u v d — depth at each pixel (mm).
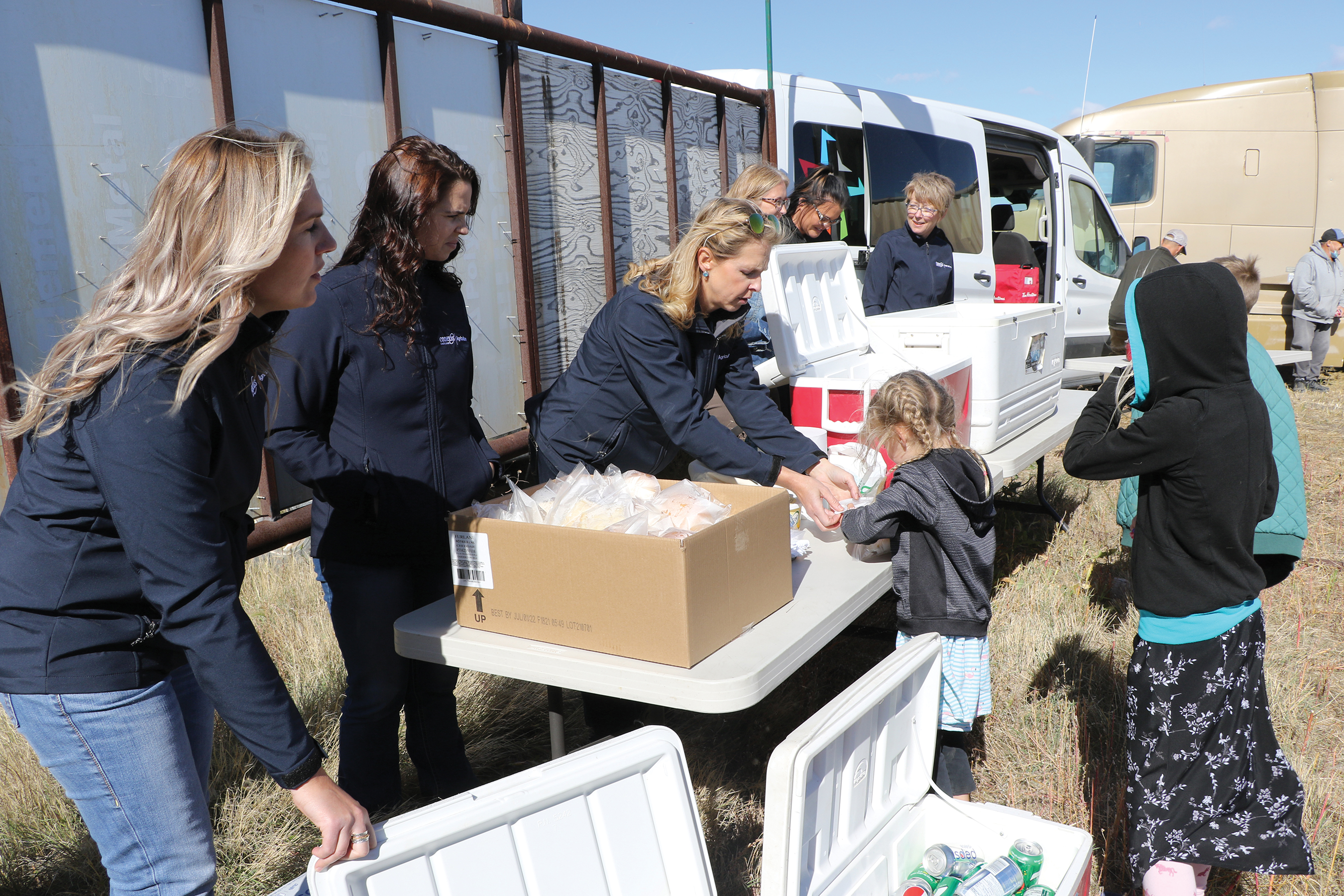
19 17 2139
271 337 1460
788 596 2047
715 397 3898
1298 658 3555
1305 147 9672
